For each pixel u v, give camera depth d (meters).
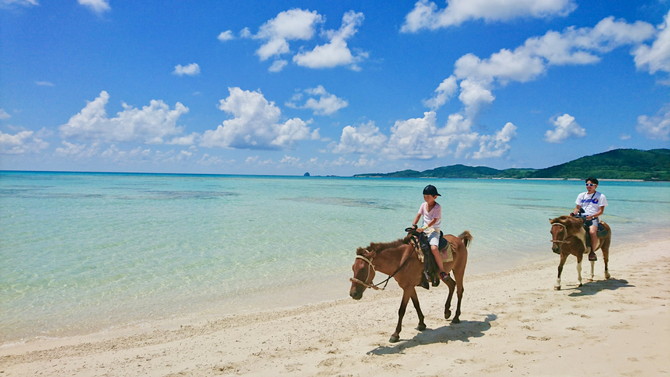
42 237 18.98
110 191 58.91
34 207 32.78
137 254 15.85
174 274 13.17
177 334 8.29
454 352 6.71
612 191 88.12
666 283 11.16
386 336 7.75
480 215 32.41
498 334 7.52
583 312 8.67
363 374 5.99
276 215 30.05
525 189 98.81
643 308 8.75
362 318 9.05
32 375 6.36
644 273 12.54
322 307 10.16
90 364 6.73
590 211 11.21
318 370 6.20
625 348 6.41
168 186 82.25
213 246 17.73
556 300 9.82
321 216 29.72
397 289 12.26
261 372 6.21
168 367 6.54
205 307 10.20
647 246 18.31
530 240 20.83
